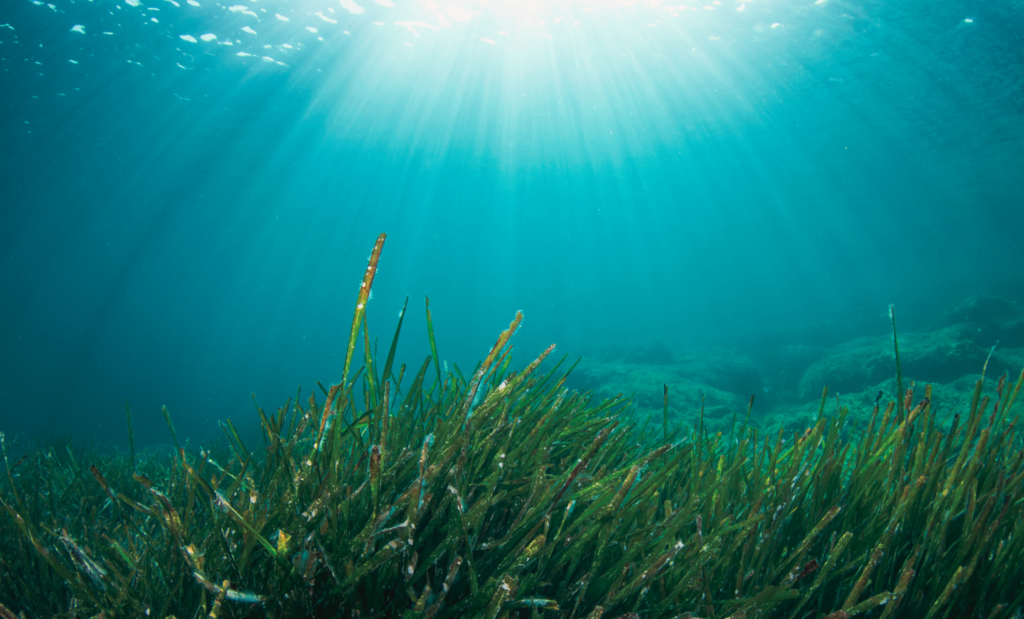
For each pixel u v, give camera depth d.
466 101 34.94
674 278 112.38
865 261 98.81
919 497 1.17
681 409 13.07
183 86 25.59
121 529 1.79
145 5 19.17
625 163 50.59
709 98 29.89
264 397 48.00
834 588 1.11
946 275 95.12
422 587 1.02
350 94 31.47
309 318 137.75
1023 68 21.05
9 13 18.69
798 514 1.27
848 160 38.22
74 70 22.92
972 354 14.02
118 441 33.34
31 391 52.69
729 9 20.08
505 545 1.01
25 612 1.28
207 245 80.06
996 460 1.29
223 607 0.92
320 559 0.92
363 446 1.23
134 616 0.97
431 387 1.54
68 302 122.31
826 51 21.84
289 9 20.83
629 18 22.23
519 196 70.62
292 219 67.69
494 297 131.62
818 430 1.32
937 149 33.50
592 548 1.14
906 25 19.00
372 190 61.69
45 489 2.79
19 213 50.69
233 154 36.72
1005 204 54.31
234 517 0.85
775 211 65.44
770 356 24.73
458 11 22.27
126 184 42.09
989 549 1.07
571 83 30.30
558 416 1.67
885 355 15.36
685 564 1.09
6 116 26.75
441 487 1.06
